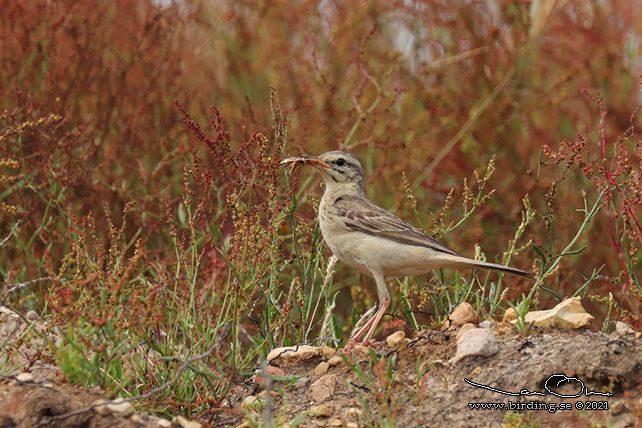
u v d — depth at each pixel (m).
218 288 10.02
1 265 12.52
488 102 15.01
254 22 16.78
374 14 16.20
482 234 13.96
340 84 15.39
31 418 7.06
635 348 8.16
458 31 16.12
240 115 14.66
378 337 12.49
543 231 14.16
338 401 8.20
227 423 8.37
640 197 9.18
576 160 9.98
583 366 7.88
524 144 15.07
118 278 8.29
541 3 16.22
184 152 12.39
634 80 15.43
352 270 13.46
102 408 7.19
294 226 10.07
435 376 8.33
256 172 9.59
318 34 16.06
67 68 13.54
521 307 8.95
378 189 14.41
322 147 14.25
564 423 7.42
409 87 15.48
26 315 11.03
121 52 14.57
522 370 8.08
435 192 14.59
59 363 7.79
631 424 7.32
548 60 16.33
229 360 9.16
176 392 8.42
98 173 13.09
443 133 15.27
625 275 9.67
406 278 10.64
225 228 12.41
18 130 10.51
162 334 10.00
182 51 15.38
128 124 13.60
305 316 10.16
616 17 16.00
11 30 13.36
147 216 12.89
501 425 7.50
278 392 8.59
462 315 9.34
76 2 13.67
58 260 12.43
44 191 12.62
